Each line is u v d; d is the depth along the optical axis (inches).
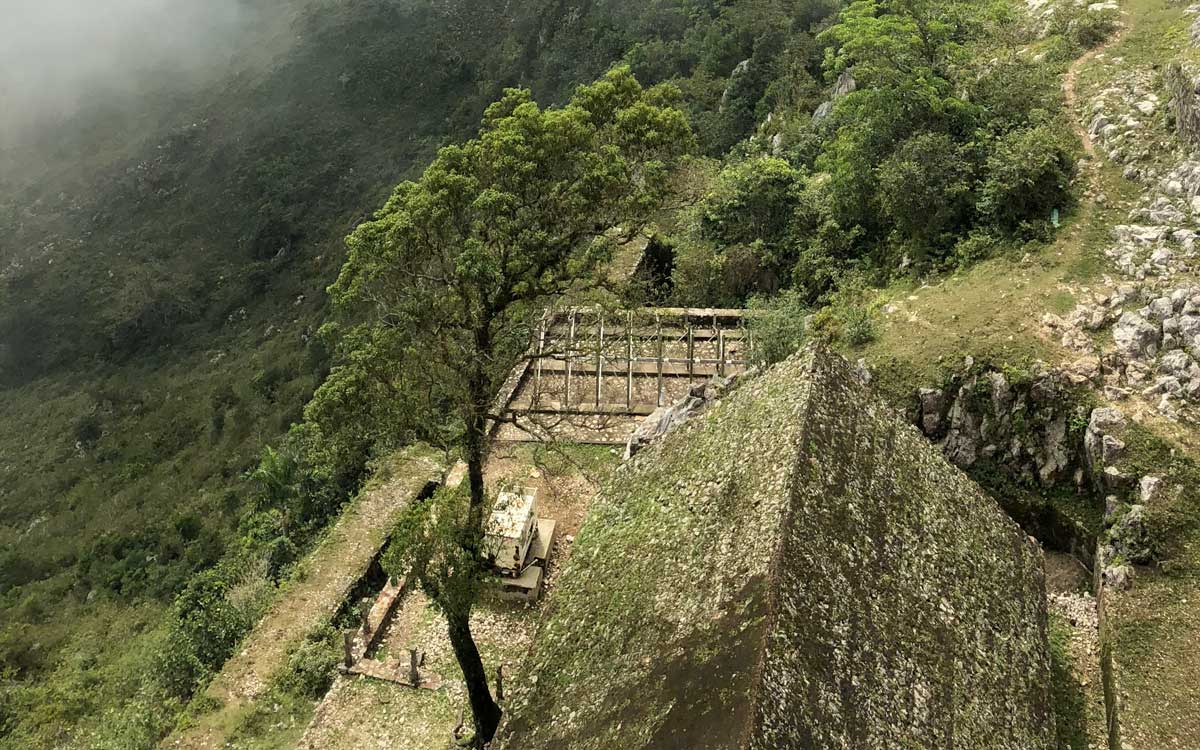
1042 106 1058.1
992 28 1277.1
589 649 506.9
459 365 597.0
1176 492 695.7
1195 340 756.0
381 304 604.4
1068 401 775.7
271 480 1143.6
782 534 453.4
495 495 662.5
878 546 497.4
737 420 581.6
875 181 1090.7
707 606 453.1
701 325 1176.8
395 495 1008.2
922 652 466.3
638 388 1064.8
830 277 1127.6
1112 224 911.0
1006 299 879.1
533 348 925.8
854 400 569.9
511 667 731.4
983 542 569.6
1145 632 639.1
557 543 858.8
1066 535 762.2
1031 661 526.3
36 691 1214.9
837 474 510.3
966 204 1000.2
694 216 1327.5
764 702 378.9
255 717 749.9
